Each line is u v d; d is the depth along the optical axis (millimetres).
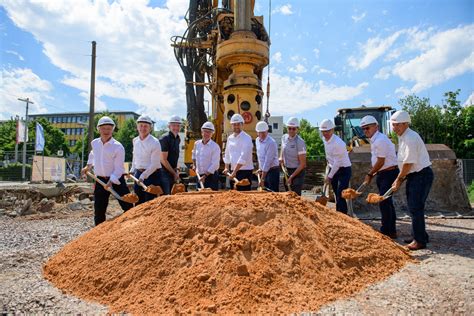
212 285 3027
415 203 5137
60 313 2877
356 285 3342
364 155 9742
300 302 2896
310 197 14188
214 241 3471
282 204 4125
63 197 12305
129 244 3658
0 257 4781
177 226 3750
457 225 7516
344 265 3609
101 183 5664
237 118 6961
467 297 3100
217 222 3787
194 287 3000
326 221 4305
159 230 3727
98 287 3289
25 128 34219
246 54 9602
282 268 3260
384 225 6105
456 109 26125
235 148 6977
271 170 7098
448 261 4332
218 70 11094
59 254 4371
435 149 9672
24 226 7887
